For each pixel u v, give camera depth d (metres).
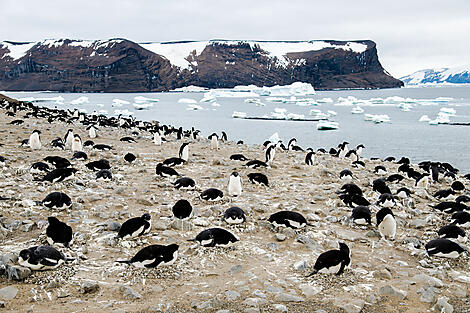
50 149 18.31
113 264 7.17
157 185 12.94
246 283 6.75
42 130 25.36
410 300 6.35
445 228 9.20
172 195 11.88
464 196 12.78
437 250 8.02
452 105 109.00
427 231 9.90
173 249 7.20
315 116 76.75
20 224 8.52
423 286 6.78
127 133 28.25
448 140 44.56
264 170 16.80
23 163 14.80
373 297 6.35
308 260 7.75
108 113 87.25
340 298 6.29
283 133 52.16
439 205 11.83
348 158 23.22
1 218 8.66
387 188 13.43
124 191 11.92
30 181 12.09
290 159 20.83
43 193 10.98
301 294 6.46
